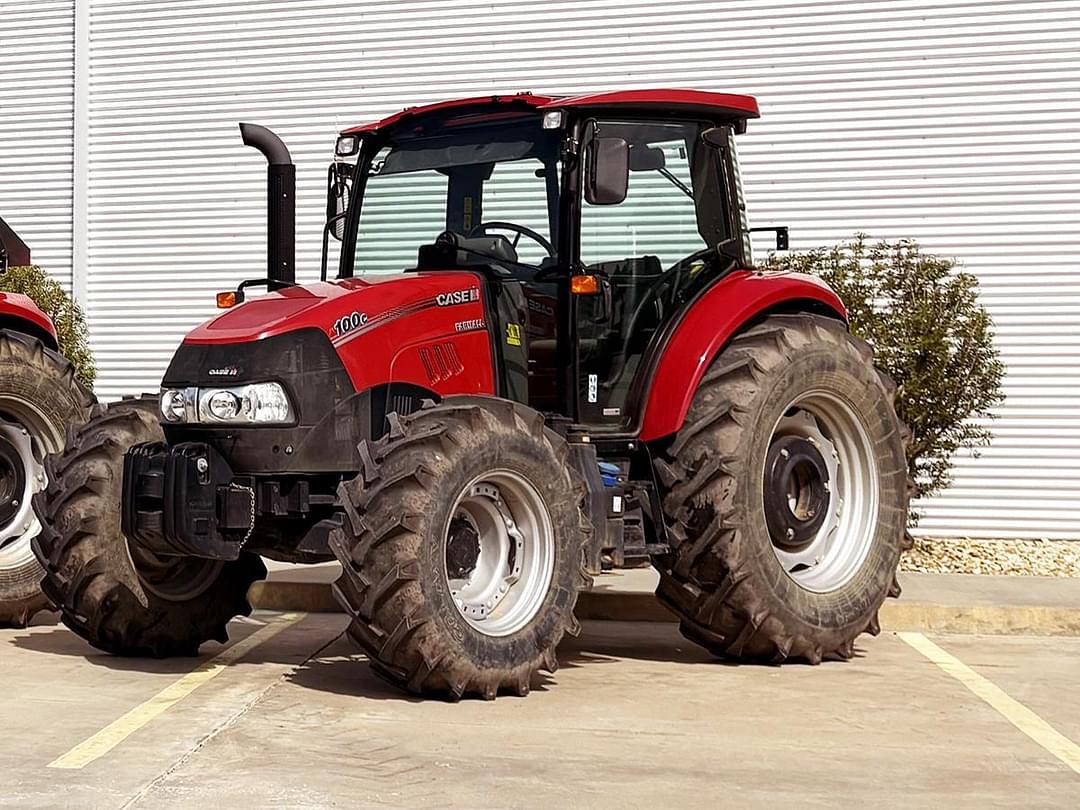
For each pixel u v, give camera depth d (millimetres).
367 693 5621
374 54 10656
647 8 10250
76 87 11164
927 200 9914
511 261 6367
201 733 4965
